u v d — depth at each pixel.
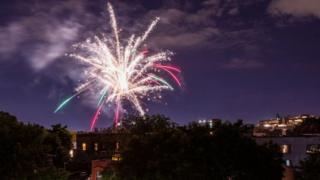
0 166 46.25
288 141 77.31
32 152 48.47
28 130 49.62
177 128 49.84
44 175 49.94
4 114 50.38
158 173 46.47
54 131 80.06
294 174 70.00
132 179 48.28
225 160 46.91
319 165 62.41
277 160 51.25
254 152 48.59
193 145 46.84
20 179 47.28
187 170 45.53
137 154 48.09
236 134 48.06
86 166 82.19
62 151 72.00
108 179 51.94
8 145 46.81
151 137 48.03
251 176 48.28
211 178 46.50
